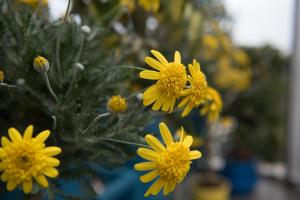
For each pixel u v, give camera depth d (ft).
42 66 0.59
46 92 0.66
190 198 2.69
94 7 1.05
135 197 1.83
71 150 0.68
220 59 2.18
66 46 0.70
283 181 3.35
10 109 0.69
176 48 1.51
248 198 3.04
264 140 3.27
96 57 0.82
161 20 1.46
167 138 0.57
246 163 3.05
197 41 1.58
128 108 0.74
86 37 0.76
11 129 0.52
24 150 0.50
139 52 1.34
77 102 0.68
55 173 0.52
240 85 2.37
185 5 1.42
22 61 0.64
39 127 0.68
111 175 1.76
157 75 0.58
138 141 0.68
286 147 3.34
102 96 0.72
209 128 2.04
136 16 1.29
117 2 1.05
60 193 0.71
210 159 2.50
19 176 0.50
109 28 1.03
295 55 3.11
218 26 2.00
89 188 0.73
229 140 3.11
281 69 3.38
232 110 3.02
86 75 0.70
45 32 0.75
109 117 0.72
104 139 0.64
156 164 0.56
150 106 0.77
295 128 3.23
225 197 2.62
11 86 0.61
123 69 0.79
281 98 3.31
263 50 3.18
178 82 0.58
